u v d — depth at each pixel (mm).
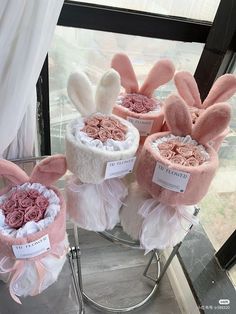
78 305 855
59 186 812
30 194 646
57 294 856
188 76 783
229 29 856
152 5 856
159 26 884
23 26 516
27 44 535
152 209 676
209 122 636
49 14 542
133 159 626
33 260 618
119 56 781
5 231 581
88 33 908
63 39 905
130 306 1084
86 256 1202
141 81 919
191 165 604
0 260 619
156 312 1092
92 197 666
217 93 761
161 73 782
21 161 831
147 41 966
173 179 591
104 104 667
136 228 717
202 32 937
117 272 1173
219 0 904
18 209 615
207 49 943
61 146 1167
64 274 872
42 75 896
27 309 833
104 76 648
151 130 757
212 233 1179
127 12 832
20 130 769
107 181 684
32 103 728
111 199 690
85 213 679
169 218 669
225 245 1050
